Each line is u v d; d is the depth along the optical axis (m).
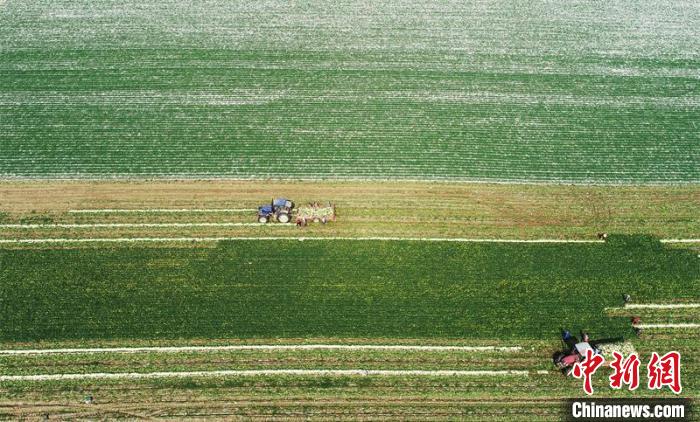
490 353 25.14
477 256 28.92
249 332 25.77
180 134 35.84
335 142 35.44
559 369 24.64
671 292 27.52
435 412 23.28
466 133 36.22
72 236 29.72
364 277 27.88
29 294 27.03
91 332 25.62
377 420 22.95
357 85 39.69
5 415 22.97
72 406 23.34
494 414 23.25
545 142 35.66
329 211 29.84
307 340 25.53
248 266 28.34
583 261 28.78
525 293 27.31
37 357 24.81
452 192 32.50
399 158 34.47
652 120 37.41
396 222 30.64
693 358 25.03
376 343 25.45
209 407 23.34
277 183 32.88
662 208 31.62
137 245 29.33
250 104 38.06
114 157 34.25
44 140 35.31
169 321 26.08
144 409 23.23
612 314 26.58
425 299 27.00
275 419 22.92
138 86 39.34
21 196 31.81
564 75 40.97
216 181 32.94
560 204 31.86
